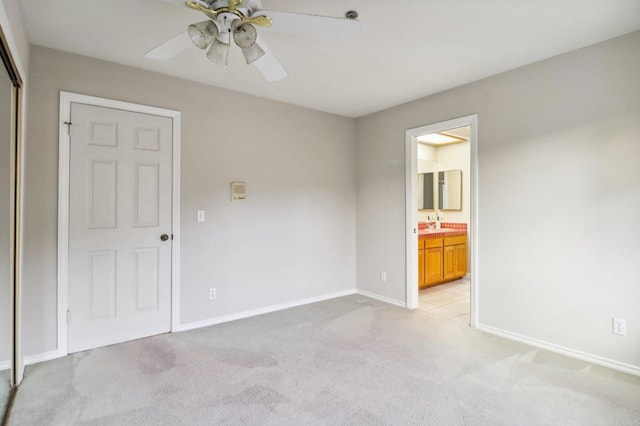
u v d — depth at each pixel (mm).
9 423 1800
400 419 1849
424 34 2361
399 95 3596
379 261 4215
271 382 2229
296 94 3568
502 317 3031
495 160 3051
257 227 3631
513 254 2945
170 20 2193
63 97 2582
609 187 2432
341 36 1873
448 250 5102
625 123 2359
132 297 2906
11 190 2109
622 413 1896
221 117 3369
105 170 2766
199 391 2115
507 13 2105
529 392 2113
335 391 2123
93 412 1899
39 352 2502
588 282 2535
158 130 3012
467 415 1884
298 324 3330
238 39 1671
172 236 3086
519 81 2893
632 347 2344
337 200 4344
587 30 2303
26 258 2449
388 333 3096
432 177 5898
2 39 1623
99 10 2074
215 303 3344
